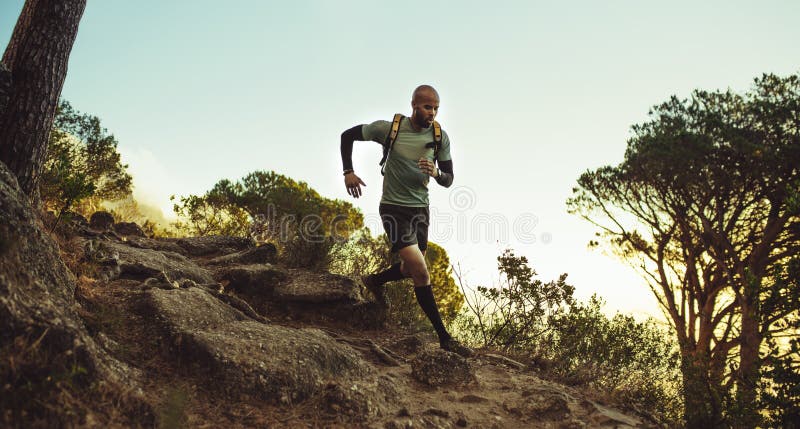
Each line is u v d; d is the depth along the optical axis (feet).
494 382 9.77
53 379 4.96
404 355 11.43
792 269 12.10
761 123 28.84
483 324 14.24
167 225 35.94
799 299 11.71
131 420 5.30
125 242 16.30
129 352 6.91
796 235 27.45
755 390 10.14
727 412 8.86
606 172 36.14
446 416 7.59
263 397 6.61
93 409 5.08
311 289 13.61
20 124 9.30
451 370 9.20
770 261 28.09
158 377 6.57
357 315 13.65
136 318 7.84
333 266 18.98
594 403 9.17
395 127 10.81
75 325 5.74
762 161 26.89
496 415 8.11
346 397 6.95
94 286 8.82
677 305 34.68
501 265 14.32
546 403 8.43
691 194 31.04
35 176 9.72
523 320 13.52
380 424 6.77
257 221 26.91
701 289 32.42
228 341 7.34
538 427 7.91
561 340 12.52
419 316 16.74
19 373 4.82
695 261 32.94
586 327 12.21
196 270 13.37
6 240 5.86
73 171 31.40
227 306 9.48
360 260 19.08
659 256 34.76
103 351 6.26
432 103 10.65
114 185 36.60
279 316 13.16
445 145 11.33
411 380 9.18
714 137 28.91
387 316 14.80
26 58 9.50
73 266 9.09
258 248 17.98
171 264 12.60
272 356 7.32
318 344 8.03
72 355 5.32
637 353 11.53
